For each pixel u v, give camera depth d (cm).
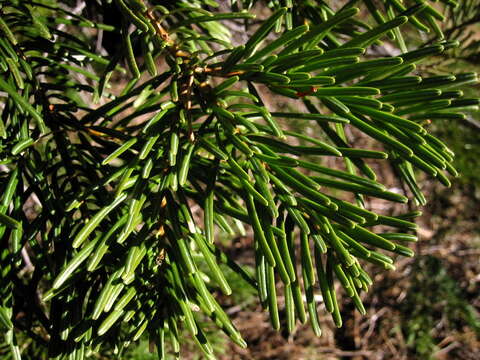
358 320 93
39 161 21
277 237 18
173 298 18
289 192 18
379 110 18
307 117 18
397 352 90
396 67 19
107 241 17
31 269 40
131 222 17
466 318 92
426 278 95
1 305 18
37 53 23
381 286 96
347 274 18
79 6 33
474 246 102
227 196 21
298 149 18
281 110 94
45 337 36
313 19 25
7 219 15
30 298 19
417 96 18
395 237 18
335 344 91
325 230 18
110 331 19
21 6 21
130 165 18
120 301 17
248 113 19
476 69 39
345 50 18
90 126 22
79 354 18
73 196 20
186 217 18
